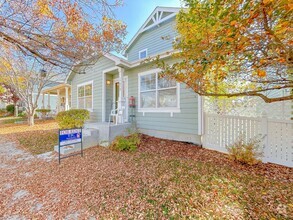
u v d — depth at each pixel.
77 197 2.84
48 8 2.81
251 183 2.99
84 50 3.77
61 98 19.77
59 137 4.55
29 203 2.75
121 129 6.77
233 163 4.01
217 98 5.57
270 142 3.94
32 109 11.68
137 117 7.72
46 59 3.13
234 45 2.07
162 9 8.41
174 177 3.32
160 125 6.80
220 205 2.41
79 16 3.22
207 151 5.06
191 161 4.23
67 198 2.84
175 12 7.74
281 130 3.78
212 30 2.42
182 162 4.16
